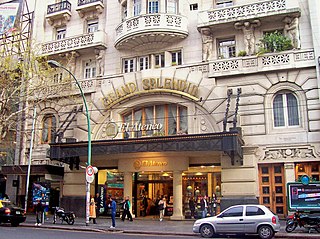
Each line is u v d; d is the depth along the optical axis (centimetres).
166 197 2395
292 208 1636
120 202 2472
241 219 1481
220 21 2262
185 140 1983
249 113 2141
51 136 2714
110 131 2381
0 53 2536
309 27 2134
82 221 2214
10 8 3016
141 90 2375
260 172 2094
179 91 2286
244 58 2194
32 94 2461
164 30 2344
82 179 2516
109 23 2695
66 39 2723
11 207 2005
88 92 2570
